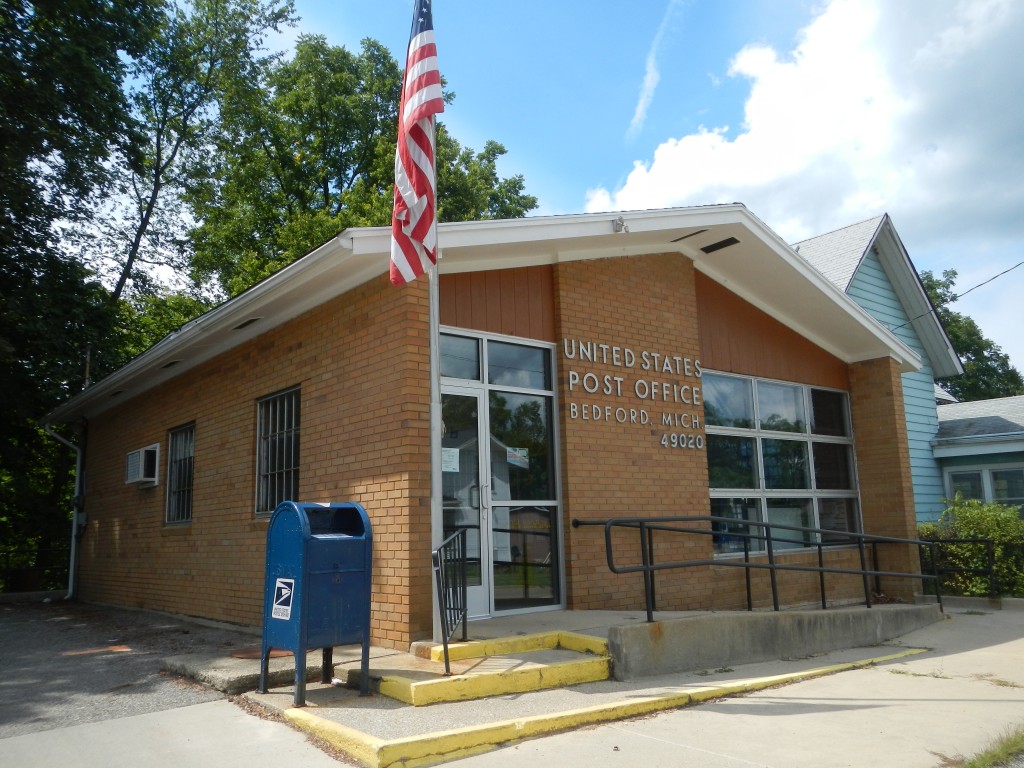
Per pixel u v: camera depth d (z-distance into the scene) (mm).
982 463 17609
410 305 7340
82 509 15391
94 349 16953
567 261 9289
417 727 5000
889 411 12797
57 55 15094
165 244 23719
